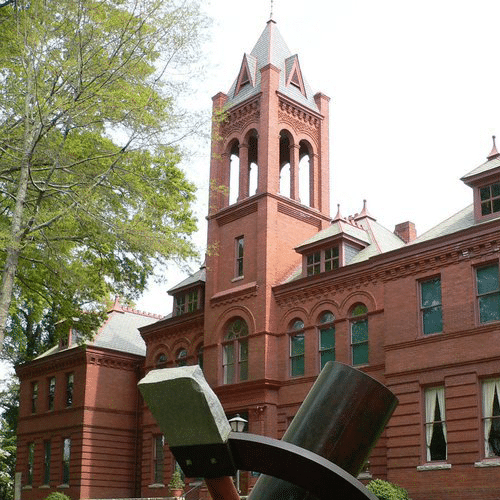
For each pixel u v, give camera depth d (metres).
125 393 42.06
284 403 31.09
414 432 25.16
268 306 32.31
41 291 24.06
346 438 2.18
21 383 46.06
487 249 24.78
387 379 26.52
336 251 31.41
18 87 19.11
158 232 20.12
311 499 2.18
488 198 26.16
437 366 25.12
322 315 30.92
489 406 23.72
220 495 1.98
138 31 18.66
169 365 39.19
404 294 27.00
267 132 34.91
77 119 19.17
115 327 44.19
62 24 18.56
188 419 1.80
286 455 1.96
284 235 34.25
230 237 35.47
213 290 35.28
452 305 25.31
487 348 23.97
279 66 37.47
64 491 40.12
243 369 32.94
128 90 19.09
